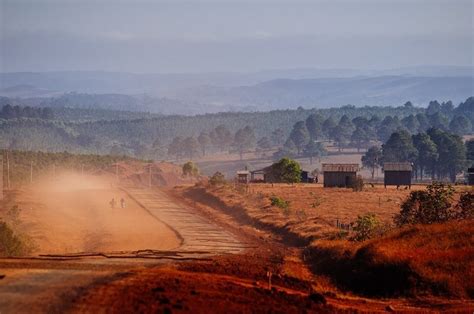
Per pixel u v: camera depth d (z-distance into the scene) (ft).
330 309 270.26
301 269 390.63
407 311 283.38
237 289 276.82
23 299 224.33
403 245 377.09
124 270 303.48
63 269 298.15
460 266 331.77
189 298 242.37
